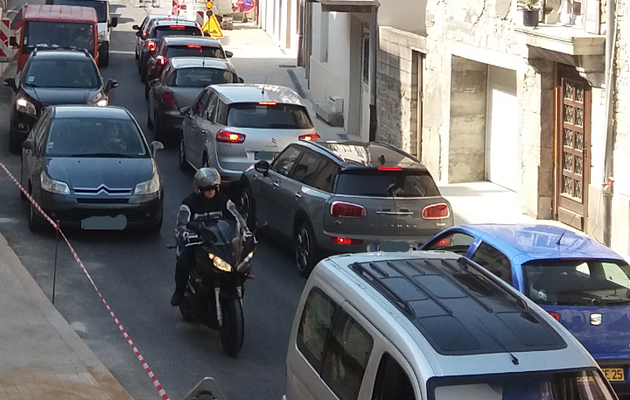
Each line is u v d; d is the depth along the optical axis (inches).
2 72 1200.2
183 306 433.1
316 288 294.4
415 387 226.8
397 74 870.4
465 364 229.6
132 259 537.0
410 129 852.6
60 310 450.9
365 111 970.7
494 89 771.4
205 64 877.2
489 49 723.4
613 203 590.9
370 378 245.3
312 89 1186.6
